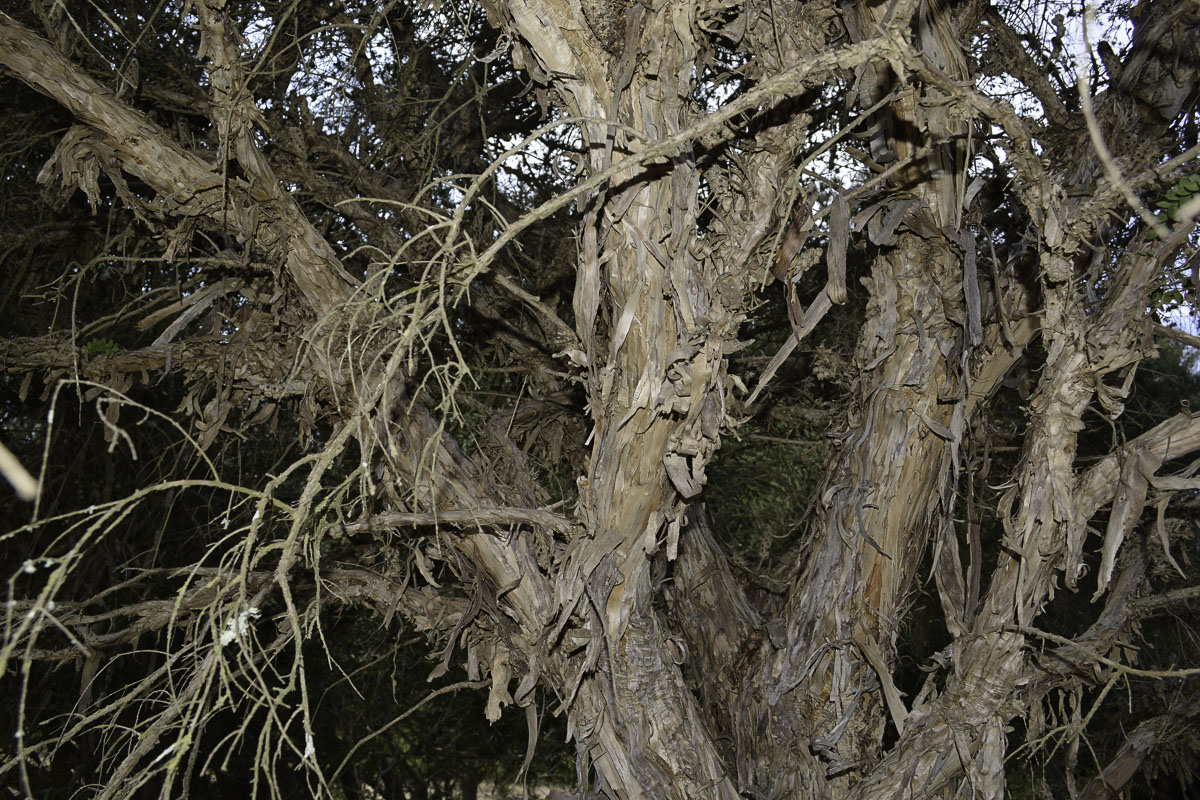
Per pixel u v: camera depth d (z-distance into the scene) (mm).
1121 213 2826
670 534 2748
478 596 2908
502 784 10672
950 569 3117
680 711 3023
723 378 2574
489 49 4598
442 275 1553
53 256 4543
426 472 2879
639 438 2549
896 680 5699
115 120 2633
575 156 2475
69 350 3014
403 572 3359
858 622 3264
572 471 4770
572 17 2244
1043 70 3604
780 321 5371
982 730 2869
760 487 6746
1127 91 2947
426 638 3365
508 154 1586
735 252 2506
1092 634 3209
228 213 2807
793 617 3465
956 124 2783
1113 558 2465
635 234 2377
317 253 2891
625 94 2316
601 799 3043
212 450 5152
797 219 2547
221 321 3215
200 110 3906
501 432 3715
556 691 3033
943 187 2842
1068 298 2547
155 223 2990
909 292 3062
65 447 5633
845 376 3723
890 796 2893
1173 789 5441
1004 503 2787
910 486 3145
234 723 6375
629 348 2469
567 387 4410
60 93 2572
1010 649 2771
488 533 2924
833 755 3174
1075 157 3076
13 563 5453
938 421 3107
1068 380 2611
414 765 10211
